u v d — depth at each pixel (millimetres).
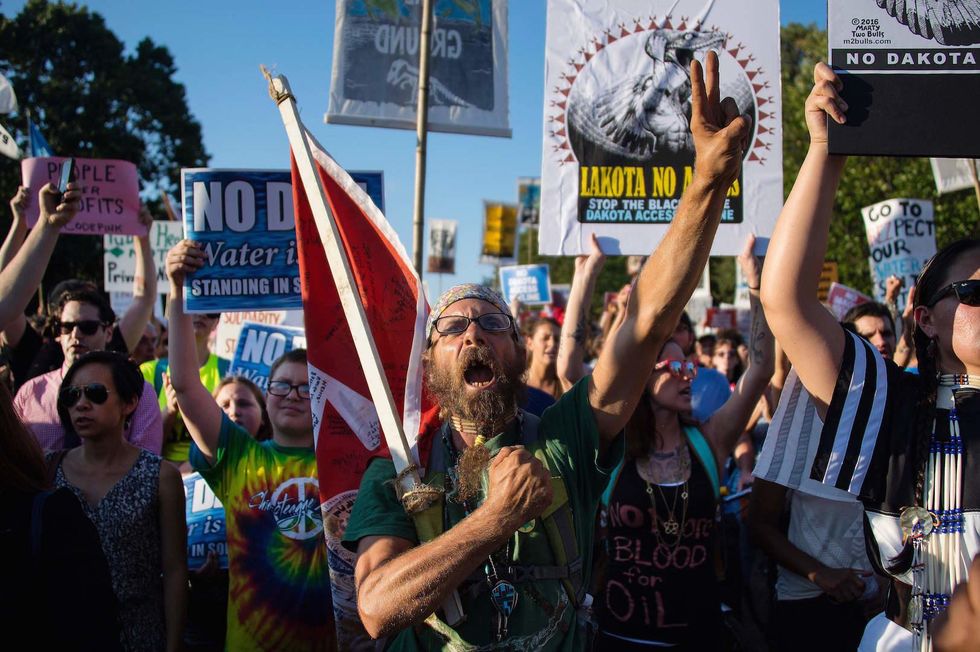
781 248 2275
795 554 3516
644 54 4109
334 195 2705
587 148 4113
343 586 2559
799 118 22328
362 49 5172
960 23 2193
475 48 5270
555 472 2178
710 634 3416
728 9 4078
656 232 4062
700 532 3443
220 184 3461
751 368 3697
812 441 2371
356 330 2365
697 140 1977
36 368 4391
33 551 2209
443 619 2068
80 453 3275
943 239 16641
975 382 2090
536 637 2061
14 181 24500
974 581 1435
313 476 3334
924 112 2188
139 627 3082
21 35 27172
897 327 5434
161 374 5051
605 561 3477
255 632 3184
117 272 9109
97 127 27484
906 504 2105
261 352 5137
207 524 3766
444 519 2125
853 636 3475
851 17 2230
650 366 2139
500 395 2236
